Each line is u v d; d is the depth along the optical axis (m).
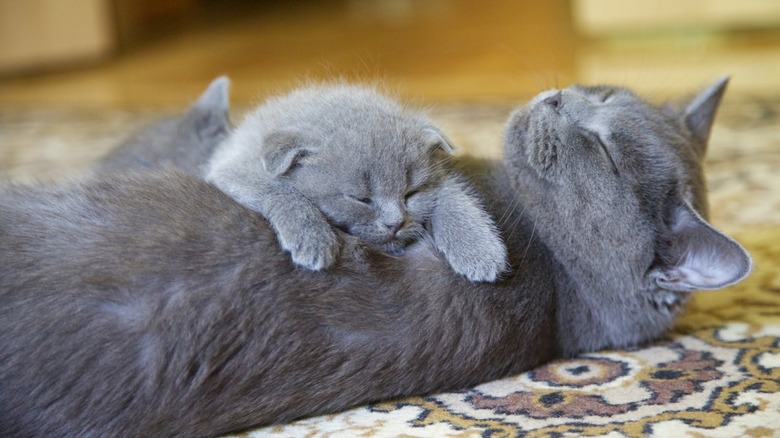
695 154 0.75
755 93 1.27
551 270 0.72
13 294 0.62
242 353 0.64
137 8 2.12
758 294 0.79
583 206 0.72
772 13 1.58
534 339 0.71
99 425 0.63
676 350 0.73
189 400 0.64
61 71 1.83
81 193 0.66
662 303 0.73
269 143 0.70
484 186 0.75
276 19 2.45
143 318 0.63
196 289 0.64
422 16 2.33
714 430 0.65
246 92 1.42
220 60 1.81
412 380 0.68
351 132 0.72
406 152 0.73
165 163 0.81
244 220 0.66
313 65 1.66
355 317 0.66
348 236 0.69
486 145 1.01
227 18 2.51
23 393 0.62
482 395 0.69
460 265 0.69
